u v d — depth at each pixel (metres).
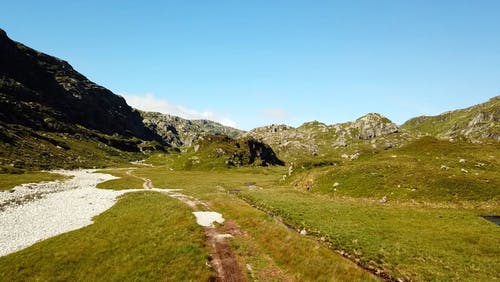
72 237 34.44
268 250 28.72
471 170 67.50
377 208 50.47
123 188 85.06
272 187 91.44
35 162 122.81
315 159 108.19
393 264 27.30
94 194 70.69
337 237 34.66
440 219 42.84
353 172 73.25
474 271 25.75
